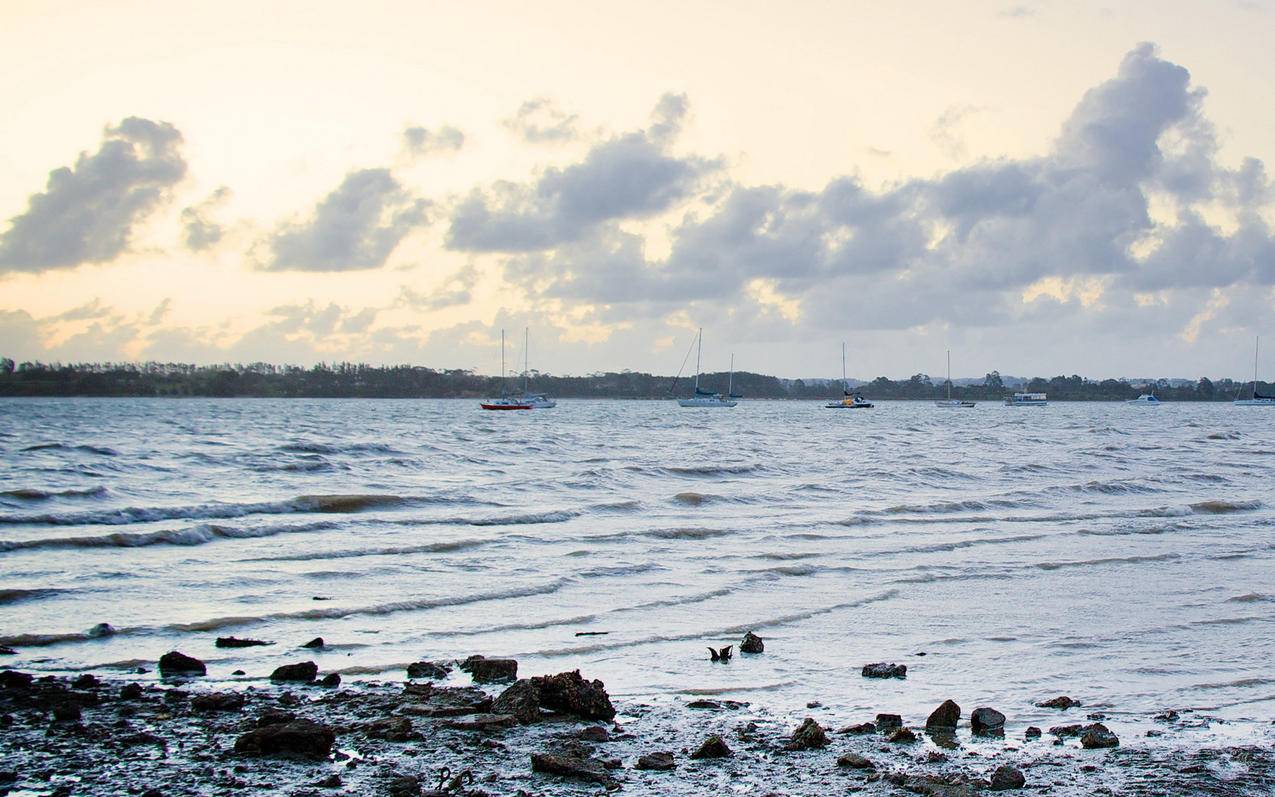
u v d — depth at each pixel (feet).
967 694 40.57
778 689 40.93
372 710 36.17
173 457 151.94
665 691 40.52
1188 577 67.51
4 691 37.27
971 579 65.98
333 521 88.22
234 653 45.03
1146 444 246.88
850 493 120.78
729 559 71.97
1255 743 34.47
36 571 63.10
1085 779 30.50
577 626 51.31
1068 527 93.15
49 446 172.24
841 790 29.27
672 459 172.55
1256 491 131.03
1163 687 41.86
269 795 27.68
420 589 59.57
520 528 86.28
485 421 397.80
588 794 28.48
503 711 35.78
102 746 31.65
